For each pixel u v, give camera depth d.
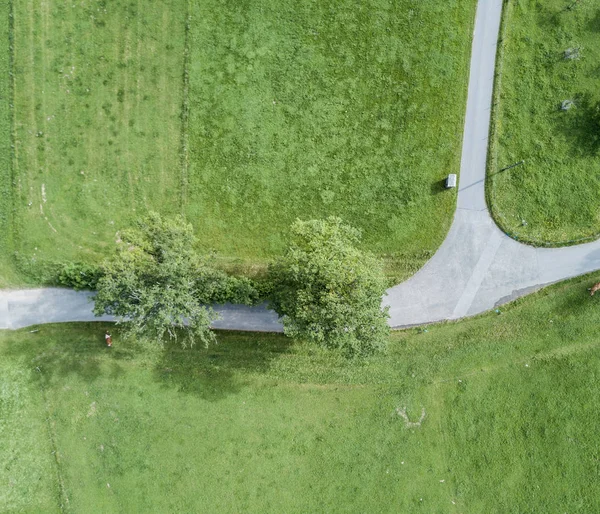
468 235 37.41
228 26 37.12
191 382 36.16
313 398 36.47
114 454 35.25
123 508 34.84
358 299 28.53
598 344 37.03
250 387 36.31
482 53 37.94
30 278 35.94
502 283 37.31
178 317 30.14
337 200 37.19
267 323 36.66
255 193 37.00
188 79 36.88
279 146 37.09
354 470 35.88
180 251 30.11
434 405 36.56
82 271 34.81
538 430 36.44
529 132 37.88
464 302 37.22
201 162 36.91
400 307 36.97
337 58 37.44
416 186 37.44
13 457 34.72
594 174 37.81
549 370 36.91
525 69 37.94
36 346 35.78
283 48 37.28
